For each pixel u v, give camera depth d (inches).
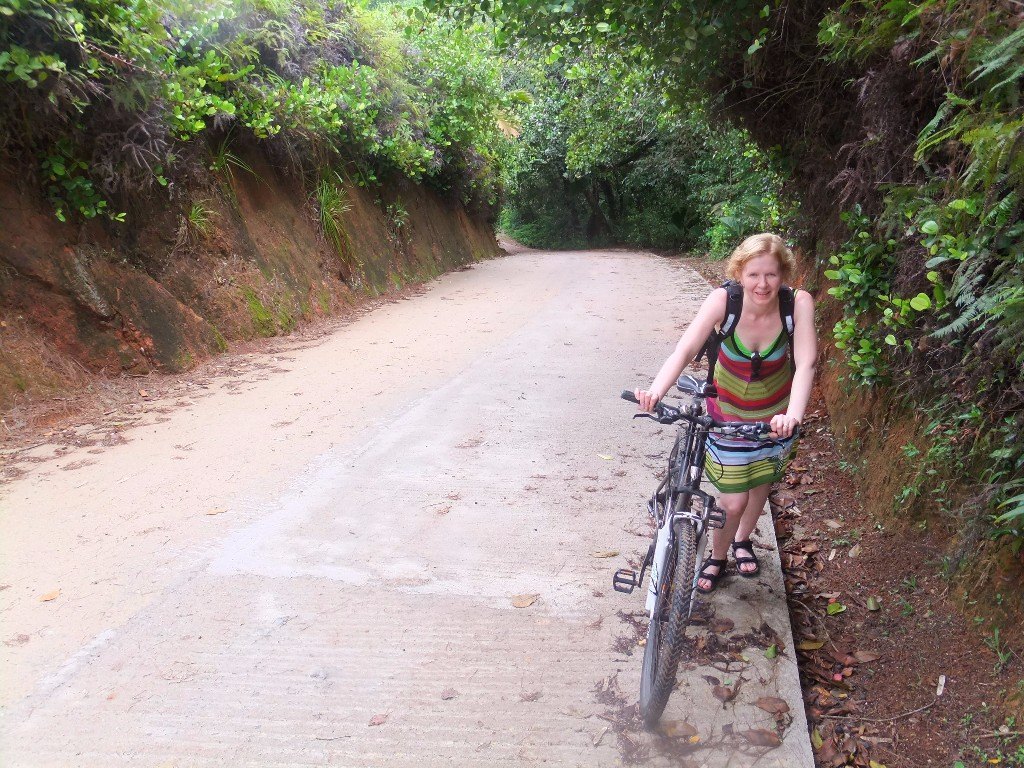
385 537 161.0
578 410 244.8
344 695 113.5
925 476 148.2
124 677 116.4
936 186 139.6
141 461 200.4
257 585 142.2
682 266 733.3
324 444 214.2
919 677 120.8
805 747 105.0
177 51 288.8
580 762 101.8
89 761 100.2
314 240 421.1
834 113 231.9
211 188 335.0
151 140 268.4
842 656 129.0
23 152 244.5
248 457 203.9
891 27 143.3
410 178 607.8
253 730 106.3
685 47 214.8
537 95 932.0
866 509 169.9
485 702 112.5
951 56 115.0
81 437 217.0
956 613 128.4
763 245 117.3
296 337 351.6
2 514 169.0
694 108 295.3
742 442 127.2
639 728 107.7
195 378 277.4
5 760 100.0
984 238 113.8
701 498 112.9
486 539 160.4
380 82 498.6
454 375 286.7
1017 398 120.3
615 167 1195.9
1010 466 119.6
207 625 129.7
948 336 138.1
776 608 137.8
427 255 614.2
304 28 411.5
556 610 135.3
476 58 602.2
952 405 140.5
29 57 221.0
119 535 160.2
